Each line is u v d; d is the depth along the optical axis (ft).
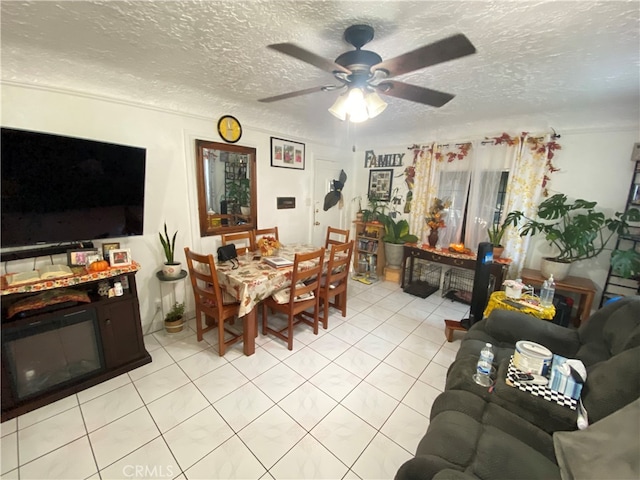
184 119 8.42
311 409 5.82
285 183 11.93
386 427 5.45
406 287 12.80
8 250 6.06
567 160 9.49
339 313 10.33
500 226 10.82
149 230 8.14
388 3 3.92
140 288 8.18
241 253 9.62
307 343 8.25
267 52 5.60
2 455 4.69
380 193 14.58
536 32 4.56
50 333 5.78
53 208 6.00
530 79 6.56
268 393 6.22
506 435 3.67
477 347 5.68
